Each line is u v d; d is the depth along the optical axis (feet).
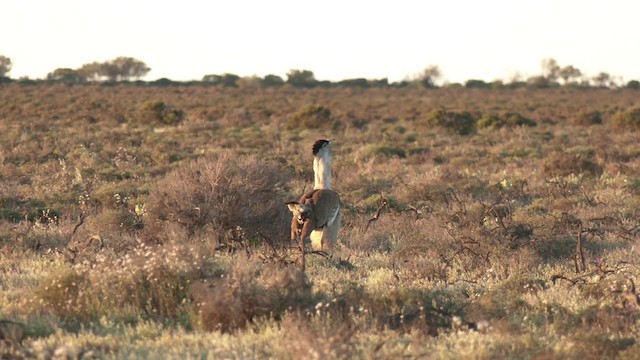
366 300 113.50
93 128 577.43
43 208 224.94
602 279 130.62
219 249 164.14
